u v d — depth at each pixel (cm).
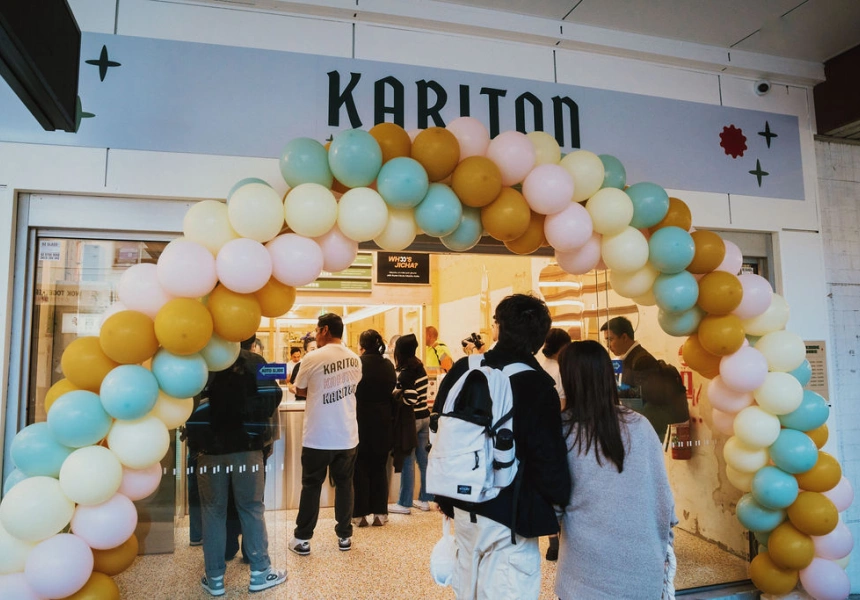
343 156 200
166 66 251
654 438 176
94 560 184
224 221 199
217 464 273
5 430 231
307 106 265
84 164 239
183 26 254
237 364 281
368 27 276
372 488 402
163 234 253
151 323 185
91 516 175
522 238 236
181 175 248
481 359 190
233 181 253
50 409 175
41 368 240
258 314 198
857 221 357
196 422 272
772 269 334
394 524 413
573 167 231
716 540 319
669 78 322
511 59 295
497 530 173
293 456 441
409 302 599
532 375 178
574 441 175
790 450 247
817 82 347
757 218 328
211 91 254
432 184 216
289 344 566
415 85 280
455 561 189
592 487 171
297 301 579
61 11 173
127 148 244
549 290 506
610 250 236
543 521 170
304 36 267
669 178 315
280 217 198
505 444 168
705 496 323
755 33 315
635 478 171
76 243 246
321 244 212
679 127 320
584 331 397
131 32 248
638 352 329
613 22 303
